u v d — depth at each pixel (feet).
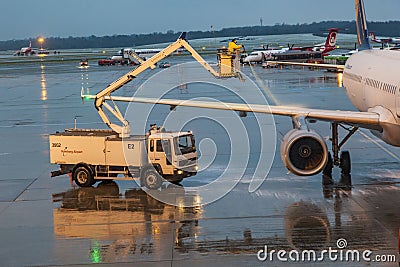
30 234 75.10
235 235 72.08
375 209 81.25
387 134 89.92
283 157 83.05
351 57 130.11
